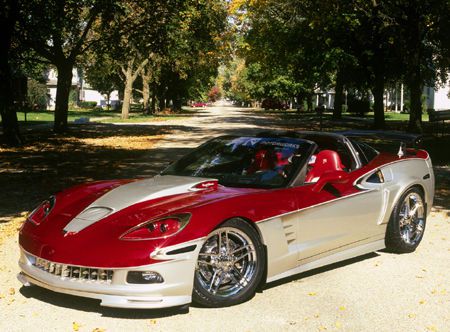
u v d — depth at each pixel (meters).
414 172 5.89
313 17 23.36
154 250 3.71
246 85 93.44
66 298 4.32
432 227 7.22
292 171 4.79
